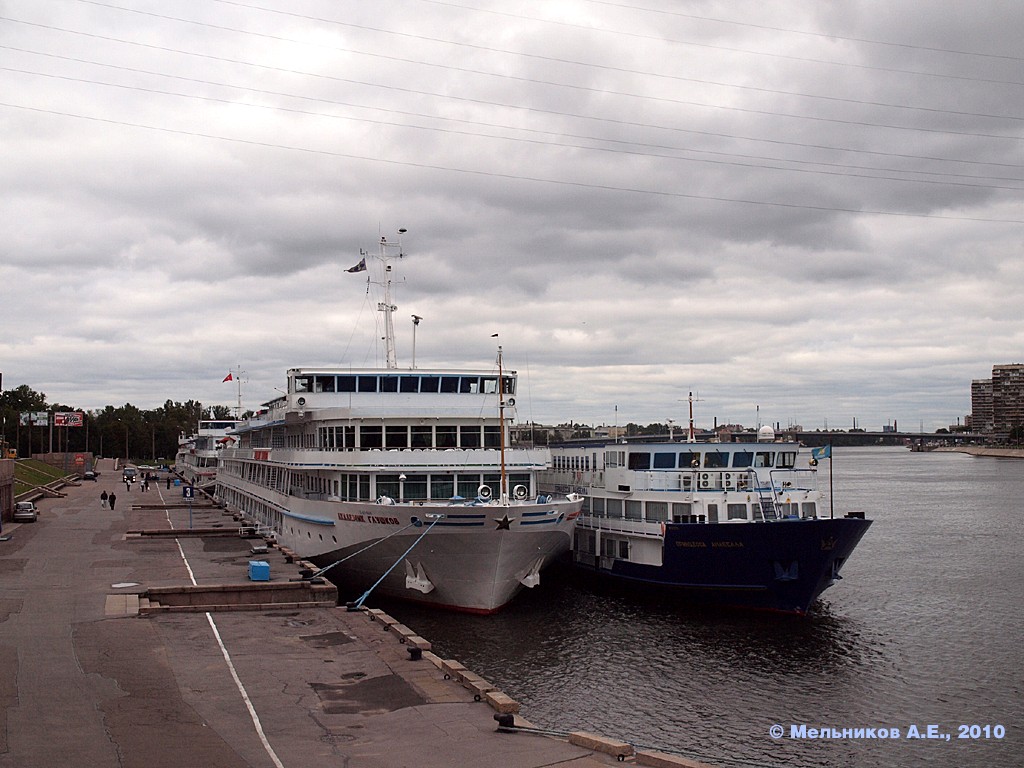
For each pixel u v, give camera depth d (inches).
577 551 2731.3
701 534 2192.4
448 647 1875.0
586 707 1546.5
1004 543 3846.0
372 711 1106.7
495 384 2437.3
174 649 1381.6
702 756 1354.6
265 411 3331.7
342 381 2415.1
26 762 906.1
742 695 1627.7
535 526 1999.3
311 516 2400.3
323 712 1100.5
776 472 2416.3
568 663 1787.6
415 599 2193.7
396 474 2177.7
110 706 1099.3
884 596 2593.5
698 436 3174.2
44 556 2406.5
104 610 1642.5
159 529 3102.9
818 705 1585.9
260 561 2069.4
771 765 1325.0
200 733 1012.5
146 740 982.4
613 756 950.4
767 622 2138.3
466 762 933.2
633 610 2244.1
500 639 1940.2
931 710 1573.6
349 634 1497.3
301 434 2620.6
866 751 1390.3
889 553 3538.4
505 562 2016.5
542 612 2202.3
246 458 3575.3
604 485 2615.7
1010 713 1561.3
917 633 2111.2
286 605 1715.1
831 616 2269.9
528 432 2442.2
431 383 2429.9
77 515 3944.4
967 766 1339.8
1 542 2783.0
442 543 1998.0
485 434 2299.5
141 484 6835.6
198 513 4062.5
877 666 1823.3
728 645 1939.0
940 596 2593.5
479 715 1095.6
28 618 1574.8
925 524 4694.9
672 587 2321.6
